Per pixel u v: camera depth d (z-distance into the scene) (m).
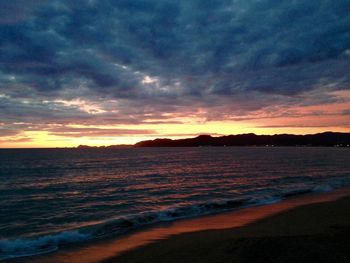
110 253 9.91
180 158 85.69
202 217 15.53
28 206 19.53
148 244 10.77
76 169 49.88
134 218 14.80
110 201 21.27
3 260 9.36
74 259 9.40
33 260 9.35
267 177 36.44
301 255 7.33
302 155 98.44
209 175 39.22
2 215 16.91
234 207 18.09
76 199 22.12
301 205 18.27
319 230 11.50
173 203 20.44
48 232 13.08
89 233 12.36
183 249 9.63
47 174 41.62
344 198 20.73
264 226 13.09
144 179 35.22
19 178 36.81
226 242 9.24
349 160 71.00
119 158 87.81
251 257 7.65
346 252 7.60
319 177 36.31
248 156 93.12
